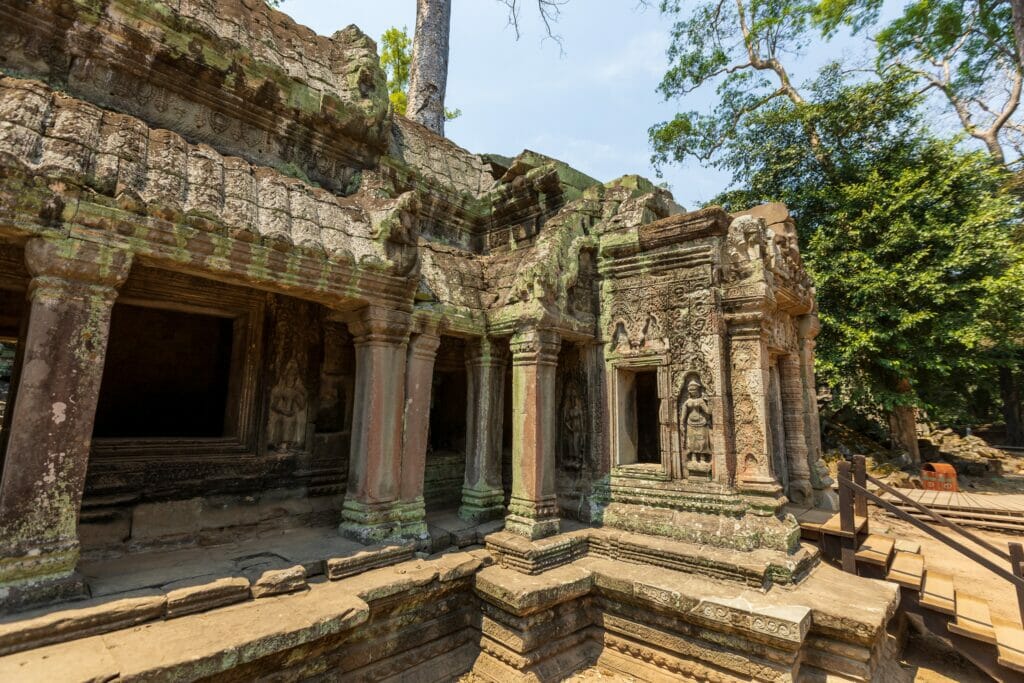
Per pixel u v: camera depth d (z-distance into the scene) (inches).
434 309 249.3
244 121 243.4
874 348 575.2
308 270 195.6
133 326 310.2
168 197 162.1
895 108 628.1
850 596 195.9
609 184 319.6
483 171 389.4
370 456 220.8
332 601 170.7
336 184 278.1
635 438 281.0
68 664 121.7
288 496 257.1
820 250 620.4
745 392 238.5
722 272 249.0
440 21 521.3
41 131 146.6
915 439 656.4
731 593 195.6
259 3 259.4
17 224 135.9
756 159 733.9
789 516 233.0
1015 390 921.5
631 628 213.9
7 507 132.7
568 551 234.4
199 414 322.0
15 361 183.5
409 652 201.5
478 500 269.3
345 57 290.2
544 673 202.1
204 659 131.1
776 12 796.0
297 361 269.4
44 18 186.1
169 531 213.6
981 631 199.9
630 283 272.5
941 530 444.5
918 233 572.1
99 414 297.1
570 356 292.8
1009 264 561.3
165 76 216.1
